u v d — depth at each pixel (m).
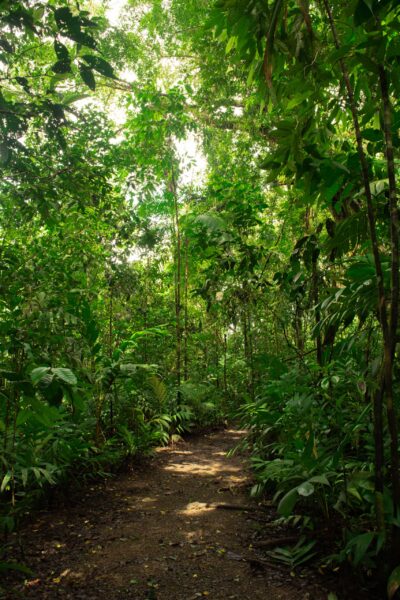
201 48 6.65
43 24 2.18
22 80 2.60
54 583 2.50
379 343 3.29
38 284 4.08
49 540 3.07
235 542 3.04
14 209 4.42
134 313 7.26
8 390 2.94
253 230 6.15
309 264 3.68
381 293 2.14
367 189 2.17
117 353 5.23
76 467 4.30
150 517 3.57
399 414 2.61
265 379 5.46
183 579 2.56
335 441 3.08
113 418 5.64
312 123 2.31
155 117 7.01
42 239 5.01
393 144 2.28
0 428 2.99
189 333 8.51
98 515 3.59
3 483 2.99
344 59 2.25
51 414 2.08
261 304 6.29
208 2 6.89
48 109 2.67
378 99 2.25
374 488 2.33
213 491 4.27
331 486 2.81
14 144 2.55
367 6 1.56
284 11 2.04
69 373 2.12
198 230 6.11
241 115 7.32
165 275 8.03
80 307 4.65
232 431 7.69
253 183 6.12
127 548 2.97
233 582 2.51
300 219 5.87
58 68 2.19
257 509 3.66
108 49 7.85
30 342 3.22
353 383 2.80
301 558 2.69
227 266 5.75
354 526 2.62
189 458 5.74
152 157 6.93
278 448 3.70
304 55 2.20
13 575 2.58
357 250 3.21
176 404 7.19
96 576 2.59
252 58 2.31
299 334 5.73
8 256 3.66
